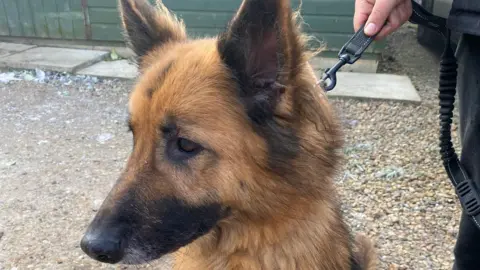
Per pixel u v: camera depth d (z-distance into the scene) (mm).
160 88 449
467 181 490
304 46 429
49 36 1964
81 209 883
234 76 446
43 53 1848
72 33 1925
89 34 1904
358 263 593
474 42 467
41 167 1048
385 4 486
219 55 456
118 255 427
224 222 481
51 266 729
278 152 452
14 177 1003
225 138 438
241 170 446
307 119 461
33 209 881
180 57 474
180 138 441
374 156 1070
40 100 1453
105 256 426
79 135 1218
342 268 526
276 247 492
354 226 818
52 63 1698
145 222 439
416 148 1105
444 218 838
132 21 551
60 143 1172
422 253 753
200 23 1757
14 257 747
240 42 434
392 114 1309
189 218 451
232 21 439
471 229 534
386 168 1010
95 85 1579
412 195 911
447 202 884
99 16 1864
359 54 507
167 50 525
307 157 470
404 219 840
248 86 443
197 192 445
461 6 454
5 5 1967
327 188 500
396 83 1522
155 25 552
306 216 488
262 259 496
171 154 447
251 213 468
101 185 967
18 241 788
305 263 496
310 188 478
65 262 737
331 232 516
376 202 892
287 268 493
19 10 1958
